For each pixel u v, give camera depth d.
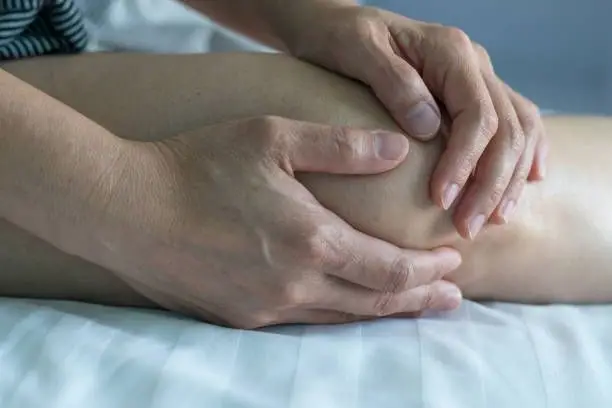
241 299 0.70
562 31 1.19
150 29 0.94
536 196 0.76
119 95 0.75
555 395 0.67
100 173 0.69
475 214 0.72
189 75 0.75
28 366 0.66
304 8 0.80
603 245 0.76
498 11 1.20
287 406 0.65
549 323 0.73
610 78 1.20
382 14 0.77
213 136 0.71
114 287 0.74
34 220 0.70
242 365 0.68
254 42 0.93
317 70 0.75
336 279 0.70
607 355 0.70
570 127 0.80
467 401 0.66
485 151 0.73
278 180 0.69
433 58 0.74
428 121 0.72
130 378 0.66
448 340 0.70
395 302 0.72
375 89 0.73
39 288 0.75
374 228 0.72
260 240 0.69
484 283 0.76
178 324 0.71
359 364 0.68
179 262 0.70
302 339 0.70
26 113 0.69
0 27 0.76
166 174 0.70
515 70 1.23
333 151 0.70
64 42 0.79
